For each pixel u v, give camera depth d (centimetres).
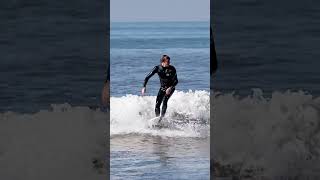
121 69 5044
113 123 2725
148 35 7531
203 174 1903
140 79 4578
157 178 1856
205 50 6156
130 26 8369
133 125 2698
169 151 2228
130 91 4322
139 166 2008
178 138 2475
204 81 4394
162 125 2670
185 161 2081
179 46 6606
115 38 7206
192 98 3056
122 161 2075
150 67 5166
